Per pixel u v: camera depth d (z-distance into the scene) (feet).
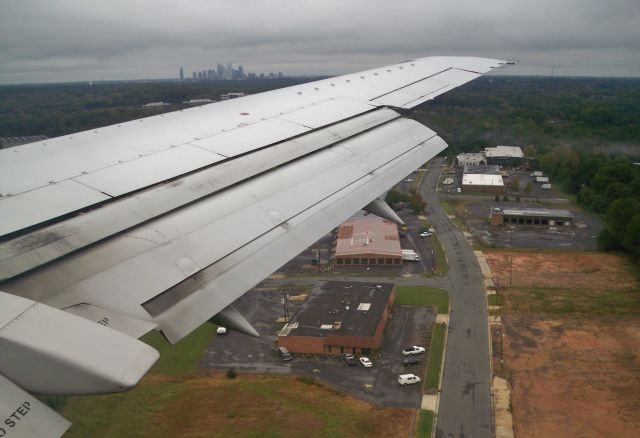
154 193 25.31
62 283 18.71
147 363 14.14
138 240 21.81
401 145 37.14
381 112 41.78
